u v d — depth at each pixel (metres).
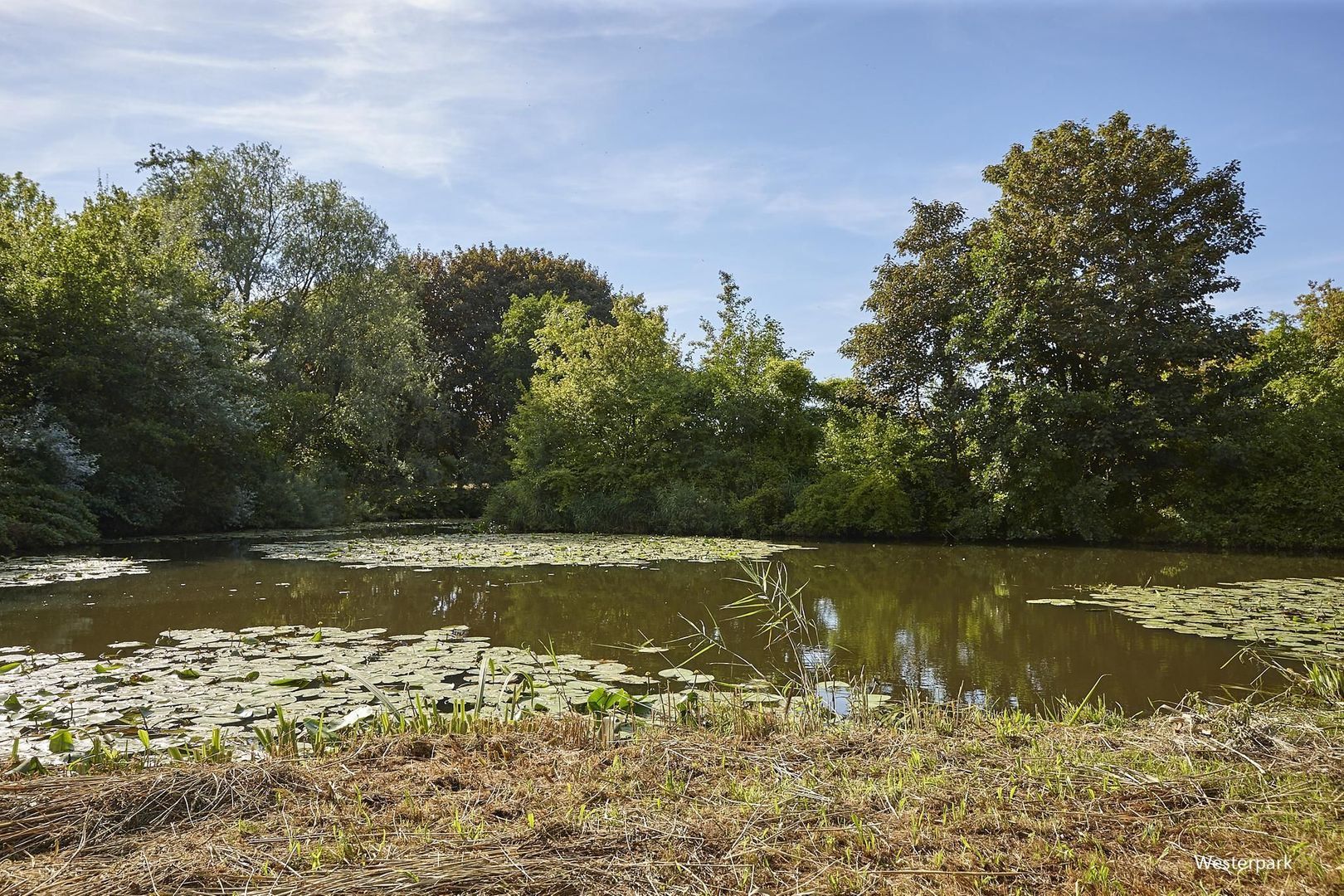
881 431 20.61
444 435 32.62
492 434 33.84
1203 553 16.14
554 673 6.11
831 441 20.97
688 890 2.40
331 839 2.74
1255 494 17.06
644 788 3.27
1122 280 18.06
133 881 2.42
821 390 24.00
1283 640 7.15
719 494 21.31
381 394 27.59
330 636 7.43
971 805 3.09
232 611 8.91
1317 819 2.90
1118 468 18.31
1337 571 13.02
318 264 27.23
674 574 12.27
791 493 20.81
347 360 27.39
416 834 2.76
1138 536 18.58
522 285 36.81
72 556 14.44
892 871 2.53
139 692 5.47
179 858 2.57
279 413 24.98
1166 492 18.52
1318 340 23.89
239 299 26.30
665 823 2.85
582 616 8.74
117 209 19.77
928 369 21.20
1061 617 8.64
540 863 2.52
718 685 5.79
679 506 21.03
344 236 27.50
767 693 5.60
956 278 20.89
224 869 2.50
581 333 24.83
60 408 16.94
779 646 7.28
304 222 27.25
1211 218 19.25
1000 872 2.53
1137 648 7.15
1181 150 18.94
